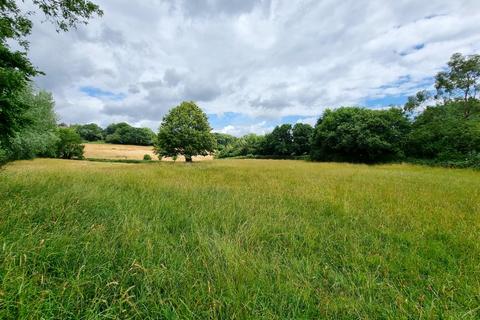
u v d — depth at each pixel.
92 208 3.94
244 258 2.52
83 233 2.76
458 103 28.41
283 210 4.69
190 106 33.00
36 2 5.59
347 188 7.47
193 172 12.64
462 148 23.36
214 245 2.83
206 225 3.58
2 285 1.64
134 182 7.22
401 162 28.73
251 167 18.06
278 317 1.76
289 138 59.88
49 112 25.64
